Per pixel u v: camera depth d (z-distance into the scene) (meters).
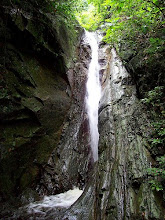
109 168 4.31
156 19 5.19
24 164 5.57
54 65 7.22
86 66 9.29
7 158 4.91
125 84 6.25
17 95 5.34
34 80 6.20
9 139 5.05
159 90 4.26
